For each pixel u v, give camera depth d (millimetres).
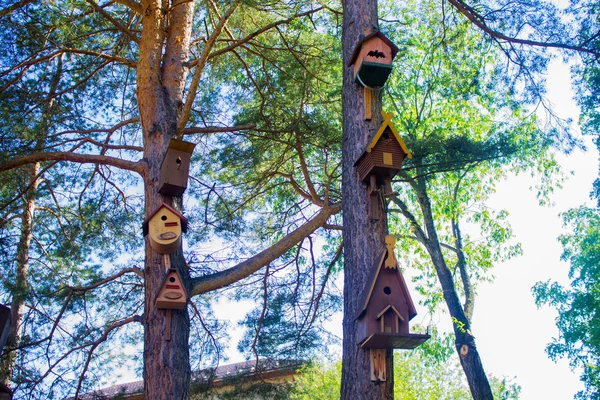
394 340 5352
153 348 6957
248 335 9531
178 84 8867
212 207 10109
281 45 10453
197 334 9414
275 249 8055
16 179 9445
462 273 14297
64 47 9352
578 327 14859
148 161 8008
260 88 10172
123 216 10469
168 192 7309
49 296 8969
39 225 11297
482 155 10180
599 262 15281
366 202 6344
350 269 6180
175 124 8445
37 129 8812
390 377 5586
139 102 8648
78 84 9703
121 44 10359
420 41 14297
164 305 6816
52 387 8516
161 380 6781
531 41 9445
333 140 9328
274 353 9328
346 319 6004
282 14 10188
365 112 6789
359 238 6215
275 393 9109
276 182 10719
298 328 9547
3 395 4711
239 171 10242
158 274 7293
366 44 6816
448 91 13836
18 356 8672
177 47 9172
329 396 14938
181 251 7684
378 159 6129
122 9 10539
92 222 10117
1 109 8500
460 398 17438
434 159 10211
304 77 9750
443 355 14523
